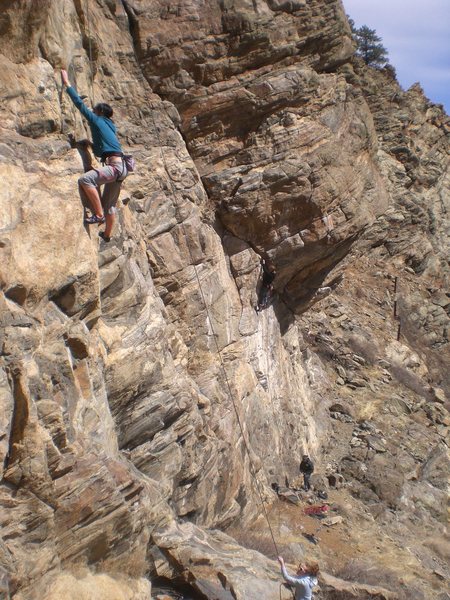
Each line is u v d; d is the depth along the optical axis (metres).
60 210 7.56
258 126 13.52
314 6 13.49
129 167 8.22
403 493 17.41
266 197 13.55
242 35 12.92
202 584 8.88
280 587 9.41
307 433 17.47
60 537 7.20
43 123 7.68
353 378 23.38
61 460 7.17
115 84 12.09
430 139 43.25
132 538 8.17
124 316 9.66
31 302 7.13
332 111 14.04
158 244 12.00
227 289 13.80
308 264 15.55
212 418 12.25
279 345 16.75
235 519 12.36
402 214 37.22
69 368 7.59
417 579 13.30
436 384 28.73
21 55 7.51
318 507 14.72
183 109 13.02
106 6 12.02
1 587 6.29
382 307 31.77
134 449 9.70
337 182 13.97
